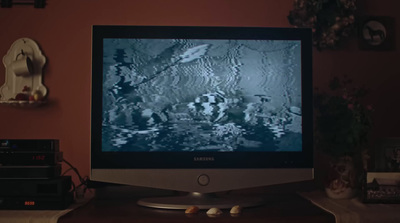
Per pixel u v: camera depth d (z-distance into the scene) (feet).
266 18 7.96
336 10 7.75
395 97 8.06
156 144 6.43
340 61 8.02
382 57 8.09
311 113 6.56
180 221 5.33
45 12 7.73
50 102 7.64
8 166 5.98
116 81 6.45
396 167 6.86
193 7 7.90
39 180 5.90
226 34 6.56
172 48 6.51
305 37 6.63
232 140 6.48
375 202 6.28
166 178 6.40
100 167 6.37
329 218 5.47
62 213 5.64
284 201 6.77
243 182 6.43
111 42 6.48
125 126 6.43
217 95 6.50
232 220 5.34
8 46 7.66
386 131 7.99
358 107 6.64
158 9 7.86
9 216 5.44
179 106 6.47
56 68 7.69
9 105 7.57
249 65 6.56
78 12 7.78
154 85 6.47
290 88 6.57
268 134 6.52
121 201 6.77
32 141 6.08
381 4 8.09
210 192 6.44
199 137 6.46
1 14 7.70
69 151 7.64
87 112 7.68
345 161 6.68
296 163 6.51
